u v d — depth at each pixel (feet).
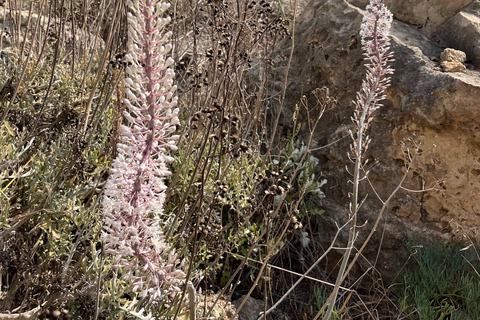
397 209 12.92
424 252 12.12
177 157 11.80
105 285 8.18
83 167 9.50
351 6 15.84
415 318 11.45
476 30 13.85
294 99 16.14
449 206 12.50
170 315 8.43
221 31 12.03
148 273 5.63
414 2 15.65
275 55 17.52
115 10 9.78
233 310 10.78
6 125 9.32
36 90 11.85
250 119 12.84
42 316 7.71
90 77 12.52
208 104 12.24
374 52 9.91
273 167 13.42
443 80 12.41
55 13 12.76
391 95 13.29
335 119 14.89
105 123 11.23
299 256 12.96
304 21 17.61
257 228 11.98
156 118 5.17
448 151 12.45
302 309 12.25
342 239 13.34
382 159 13.23
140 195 5.32
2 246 8.58
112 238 5.36
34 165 9.52
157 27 5.00
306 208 13.70
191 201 11.03
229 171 11.82
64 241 8.70
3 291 8.59
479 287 11.02
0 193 8.23
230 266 12.01
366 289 12.67
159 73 5.19
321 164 14.61
